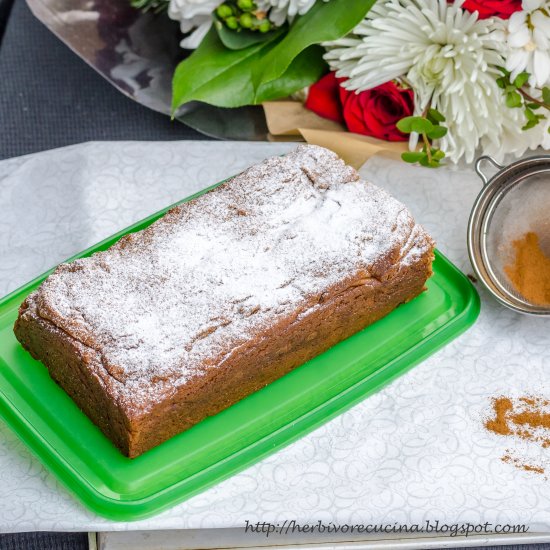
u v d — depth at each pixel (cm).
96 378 109
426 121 121
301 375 116
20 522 108
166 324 110
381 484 111
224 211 116
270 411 114
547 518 110
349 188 117
